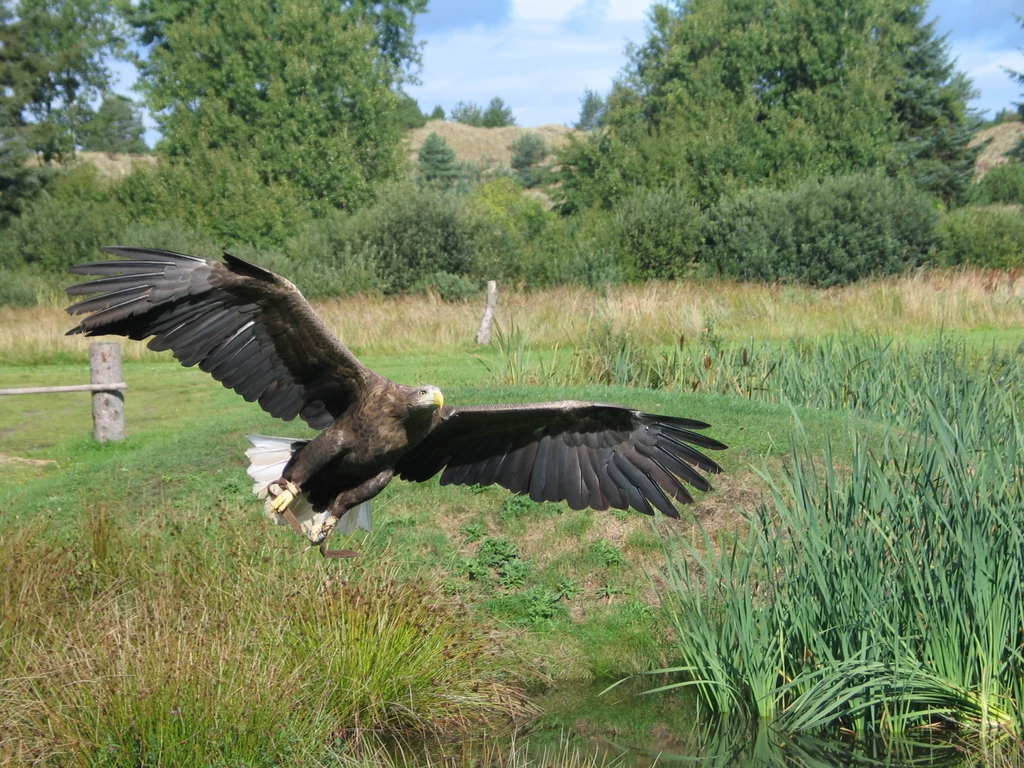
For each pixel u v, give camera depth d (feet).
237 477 33.60
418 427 16.89
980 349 52.75
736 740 23.27
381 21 180.45
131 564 25.71
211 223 128.77
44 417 49.39
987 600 21.57
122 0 172.24
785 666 23.94
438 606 25.50
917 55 164.76
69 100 178.81
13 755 18.48
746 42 150.00
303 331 16.49
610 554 29.78
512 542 30.53
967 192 164.76
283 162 142.20
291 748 19.86
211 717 19.17
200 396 53.01
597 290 89.92
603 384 45.98
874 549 22.85
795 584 23.57
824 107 144.56
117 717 18.89
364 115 149.07
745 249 106.93
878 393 39.06
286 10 146.20
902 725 22.38
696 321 61.77
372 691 22.50
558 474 18.95
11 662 20.67
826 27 147.95
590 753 22.77
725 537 29.53
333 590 24.12
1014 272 82.89
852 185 109.50
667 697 25.43
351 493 17.02
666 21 164.96
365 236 105.81
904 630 22.91
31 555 24.71
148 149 258.57
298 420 38.83
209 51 145.48
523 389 41.83
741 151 139.74
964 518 22.20
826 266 105.81
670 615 27.09
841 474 31.50
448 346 66.13
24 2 170.60
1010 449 24.44
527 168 301.02
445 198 108.37
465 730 23.61
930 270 97.35
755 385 43.11
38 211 117.39
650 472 18.45
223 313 16.34
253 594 23.95
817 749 22.41
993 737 21.42
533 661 26.40
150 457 35.88
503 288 100.58
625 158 144.46
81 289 15.44
